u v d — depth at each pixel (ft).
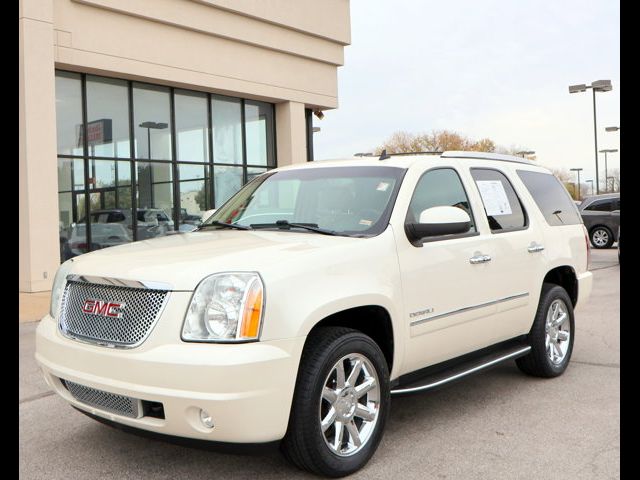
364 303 12.10
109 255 12.69
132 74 45.68
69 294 12.13
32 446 13.48
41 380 18.98
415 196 14.48
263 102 58.70
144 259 11.86
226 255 11.48
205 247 12.55
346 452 11.76
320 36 59.88
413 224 13.78
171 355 10.23
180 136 51.42
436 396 16.81
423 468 12.07
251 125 57.62
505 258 16.37
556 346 18.72
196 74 50.01
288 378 10.59
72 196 44.01
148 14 45.93
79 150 44.42
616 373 18.93
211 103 53.98
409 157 15.64
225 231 14.99
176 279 10.78
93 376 10.98
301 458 11.17
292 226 14.32
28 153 38.55
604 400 16.24
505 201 17.52
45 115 39.40
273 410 10.40
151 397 10.28
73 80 44.16
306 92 59.98
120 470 12.17
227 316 10.41
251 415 10.17
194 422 10.24
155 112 49.49
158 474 11.95
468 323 15.05
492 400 16.38
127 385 10.51
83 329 11.54
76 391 11.69
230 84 52.70
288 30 57.26
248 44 54.13
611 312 29.58
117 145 46.75
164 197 50.11
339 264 12.01
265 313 10.53
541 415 15.12
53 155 39.70
